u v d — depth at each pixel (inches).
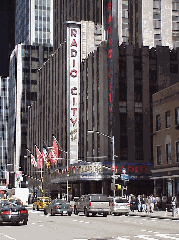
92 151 4045.3
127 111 3848.4
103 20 4414.4
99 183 4062.5
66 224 1513.3
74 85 4480.8
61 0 6156.5
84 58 4483.3
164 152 2728.8
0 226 1451.8
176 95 2573.8
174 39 4697.3
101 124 3873.0
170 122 2647.6
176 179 2541.8
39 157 4023.1
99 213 2180.1
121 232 1175.0
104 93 3900.1
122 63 3900.1
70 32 4525.1
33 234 1139.9
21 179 6446.9
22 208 1512.1
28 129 7076.8
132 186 3809.1
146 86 3905.0
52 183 4980.3
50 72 5590.6
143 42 4613.7
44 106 5910.4
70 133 4411.9
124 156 3814.0
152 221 1691.7
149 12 4655.5
